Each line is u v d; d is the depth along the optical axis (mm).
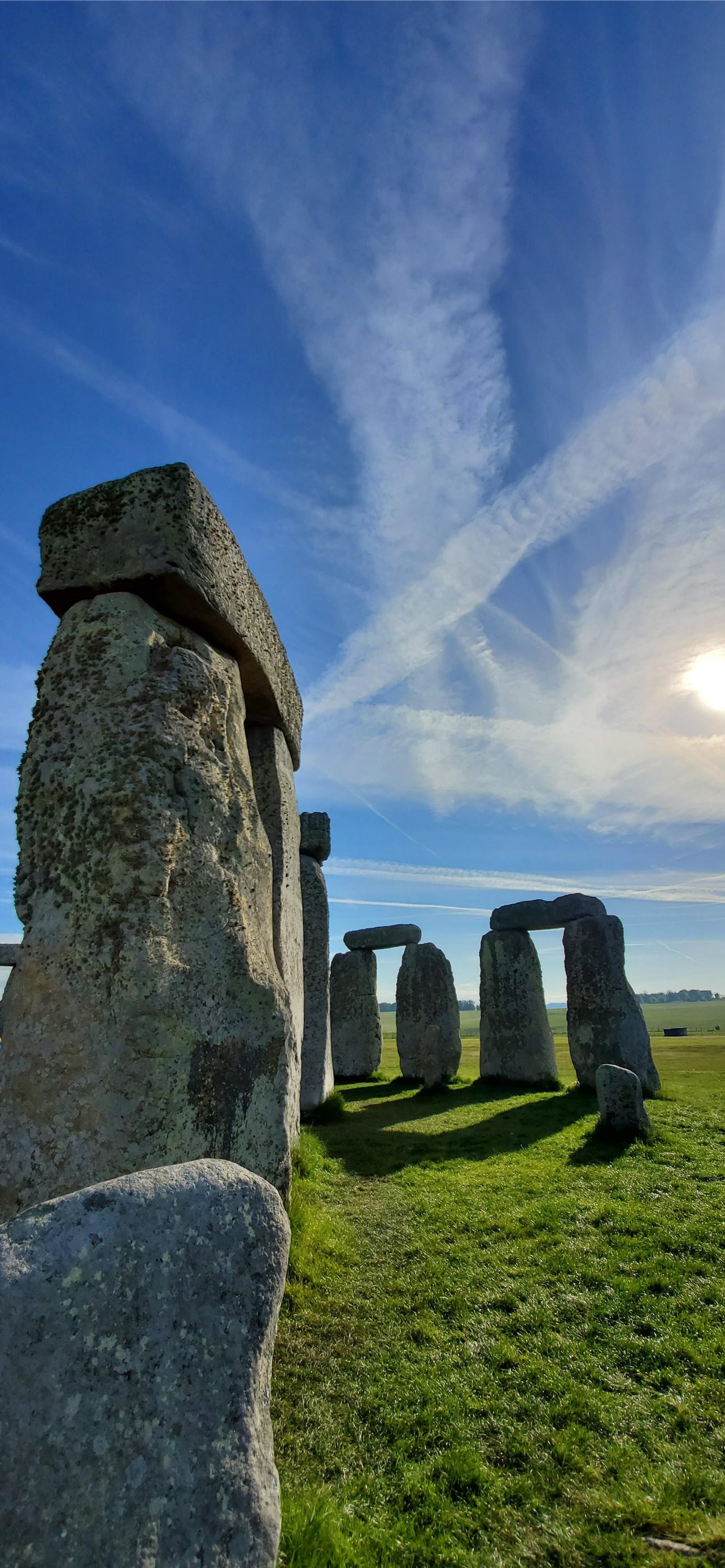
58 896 3121
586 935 11758
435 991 13867
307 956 10094
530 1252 4762
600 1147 7230
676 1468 2783
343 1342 3713
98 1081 2832
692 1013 53688
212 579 3920
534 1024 12844
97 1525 1232
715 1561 2262
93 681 3418
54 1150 2787
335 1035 15461
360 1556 2324
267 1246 1674
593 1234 5012
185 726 3516
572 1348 3637
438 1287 4312
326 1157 7371
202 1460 1391
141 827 3145
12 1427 1250
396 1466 2836
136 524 3678
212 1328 1520
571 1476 2775
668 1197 5652
